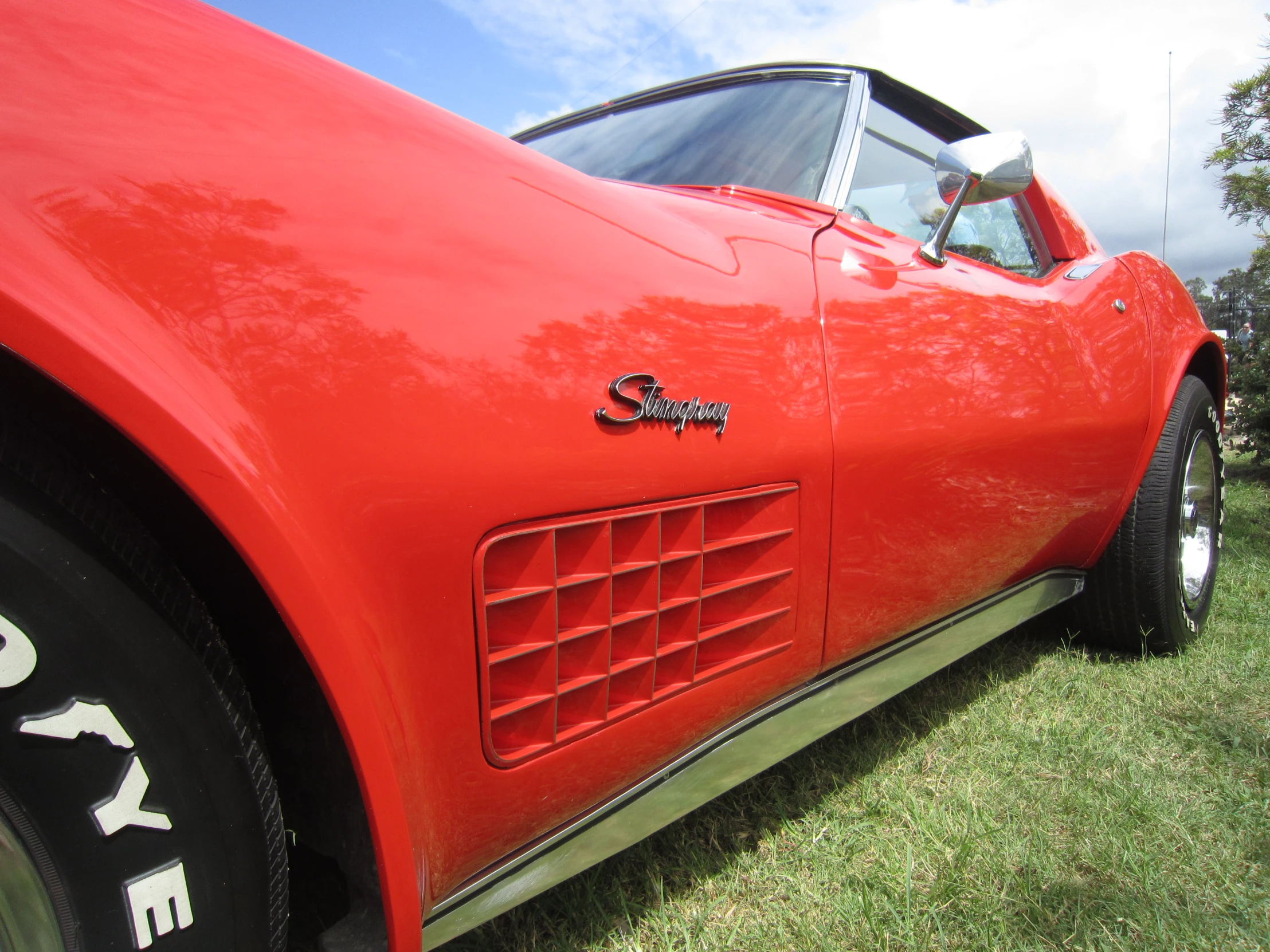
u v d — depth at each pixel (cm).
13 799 58
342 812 79
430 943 86
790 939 121
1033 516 172
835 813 152
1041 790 163
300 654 76
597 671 93
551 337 84
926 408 134
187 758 65
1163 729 191
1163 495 222
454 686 79
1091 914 129
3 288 54
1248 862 144
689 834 144
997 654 235
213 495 61
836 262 130
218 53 73
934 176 185
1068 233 223
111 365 57
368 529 70
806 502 115
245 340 65
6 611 57
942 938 121
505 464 79
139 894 64
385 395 71
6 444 57
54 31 64
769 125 163
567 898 125
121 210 61
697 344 99
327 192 73
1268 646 246
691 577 102
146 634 63
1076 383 180
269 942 72
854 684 141
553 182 96
